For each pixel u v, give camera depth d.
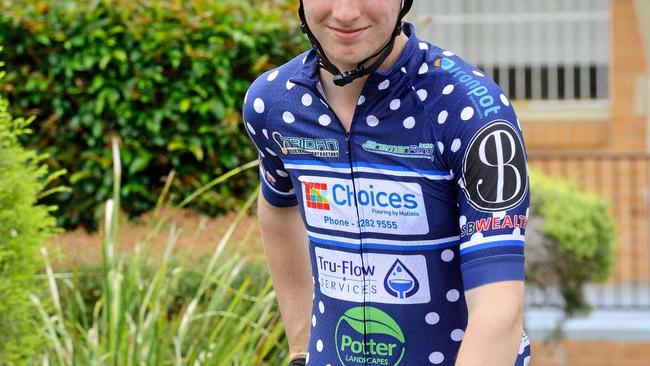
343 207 2.78
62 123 6.14
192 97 6.05
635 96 11.19
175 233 5.74
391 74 2.62
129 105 6.05
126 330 4.59
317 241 2.88
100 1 6.04
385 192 2.70
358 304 2.81
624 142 11.23
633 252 10.30
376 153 2.69
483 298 2.50
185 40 6.01
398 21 2.60
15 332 4.27
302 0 2.66
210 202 6.13
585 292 9.63
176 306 5.47
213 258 4.97
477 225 2.54
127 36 6.00
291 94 2.82
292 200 3.19
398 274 2.75
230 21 6.07
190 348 4.98
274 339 4.87
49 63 6.05
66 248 5.88
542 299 8.37
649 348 9.43
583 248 8.00
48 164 6.13
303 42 6.15
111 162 6.09
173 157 6.12
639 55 11.19
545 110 11.50
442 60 2.65
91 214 6.23
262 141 2.97
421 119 2.62
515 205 2.52
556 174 11.24
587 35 11.52
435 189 2.65
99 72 6.05
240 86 6.08
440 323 2.78
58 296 5.24
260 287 5.35
